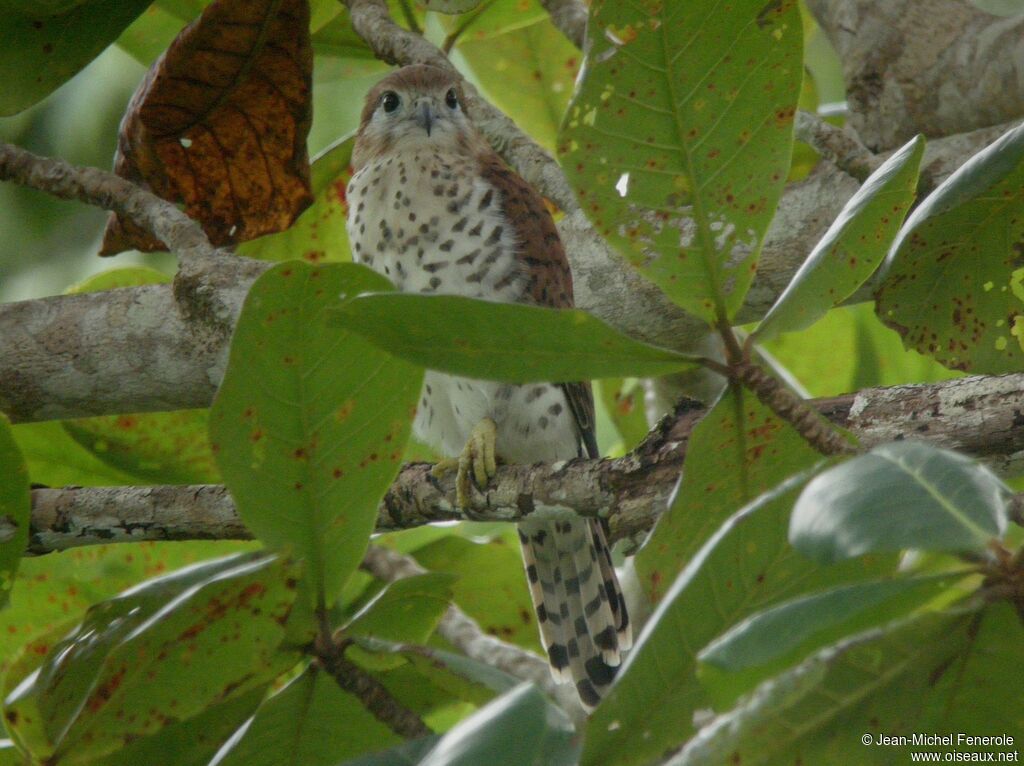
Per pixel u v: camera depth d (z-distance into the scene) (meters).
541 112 8.81
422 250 7.79
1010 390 4.59
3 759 4.32
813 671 2.74
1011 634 2.89
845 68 7.37
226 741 4.54
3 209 10.87
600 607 7.57
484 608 7.71
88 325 6.58
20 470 4.80
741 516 3.05
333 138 11.32
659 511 5.12
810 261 3.86
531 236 7.72
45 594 6.95
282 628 3.94
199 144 6.79
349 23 8.04
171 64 6.30
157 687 3.98
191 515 5.61
